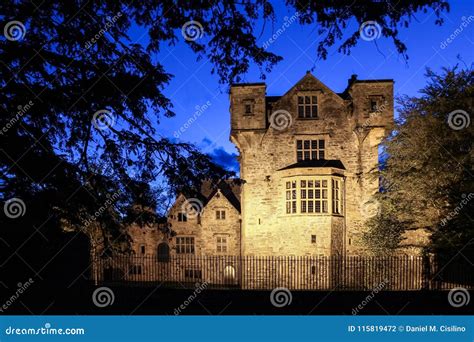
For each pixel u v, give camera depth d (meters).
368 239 23.12
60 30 9.41
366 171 27.28
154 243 34.78
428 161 20.95
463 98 20.78
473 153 18.84
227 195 35.88
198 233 34.41
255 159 28.20
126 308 15.04
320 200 26.52
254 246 27.48
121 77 9.96
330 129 27.84
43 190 9.75
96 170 10.91
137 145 10.77
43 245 12.00
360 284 24.22
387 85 27.41
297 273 25.08
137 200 11.05
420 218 22.09
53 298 13.62
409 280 20.11
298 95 28.23
